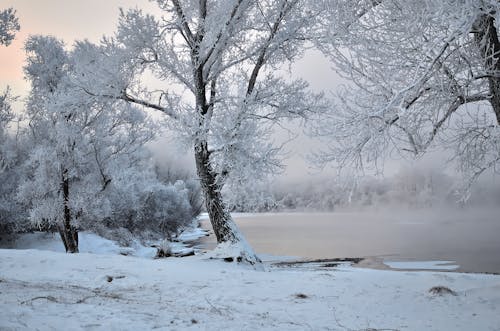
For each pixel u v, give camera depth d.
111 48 14.36
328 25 6.57
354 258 24.66
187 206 60.53
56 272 9.86
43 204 21.41
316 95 14.07
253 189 13.59
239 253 13.17
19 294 6.31
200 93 14.23
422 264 21.94
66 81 16.77
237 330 4.53
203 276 9.39
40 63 22.14
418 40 5.71
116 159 23.66
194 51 14.12
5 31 22.05
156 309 5.77
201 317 5.27
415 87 5.77
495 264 21.95
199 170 14.19
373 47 6.10
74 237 22.48
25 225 29.23
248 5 13.69
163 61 14.28
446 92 6.32
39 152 20.89
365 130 6.45
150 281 8.73
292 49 14.35
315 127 6.88
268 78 13.84
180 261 13.00
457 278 8.89
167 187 56.44
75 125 20.55
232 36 14.30
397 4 5.86
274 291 7.78
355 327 5.16
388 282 8.82
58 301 5.79
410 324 5.37
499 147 6.50
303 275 9.91
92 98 15.02
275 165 12.80
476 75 6.08
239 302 6.81
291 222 90.00
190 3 13.90
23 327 3.70
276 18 14.20
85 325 4.07
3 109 25.11
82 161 22.06
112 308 5.47
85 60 16.02
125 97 14.70
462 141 7.21
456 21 4.81
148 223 48.16
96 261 11.34
